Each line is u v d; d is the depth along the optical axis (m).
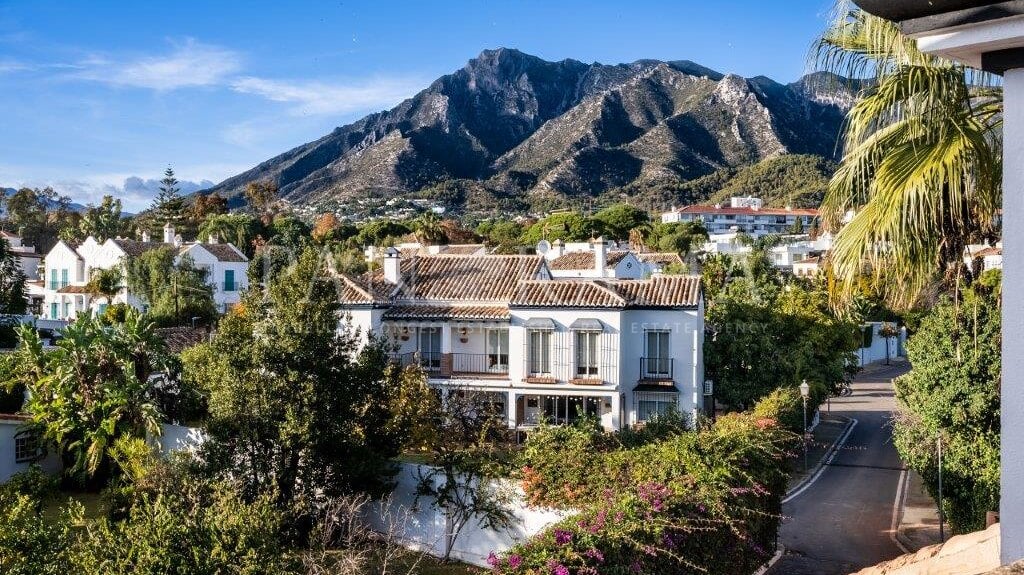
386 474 21.89
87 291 61.06
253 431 21.02
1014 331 3.74
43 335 48.12
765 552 17.89
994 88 9.03
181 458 22.14
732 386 35.34
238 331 22.06
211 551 14.15
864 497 28.61
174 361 28.05
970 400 19.17
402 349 33.91
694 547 13.33
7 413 28.69
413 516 21.72
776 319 38.34
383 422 23.20
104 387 25.67
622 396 32.28
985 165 8.44
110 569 13.69
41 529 14.77
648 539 12.05
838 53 9.51
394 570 19.12
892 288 9.73
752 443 17.61
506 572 10.69
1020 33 3.55
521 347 32.62
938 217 8.81
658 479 15.91
